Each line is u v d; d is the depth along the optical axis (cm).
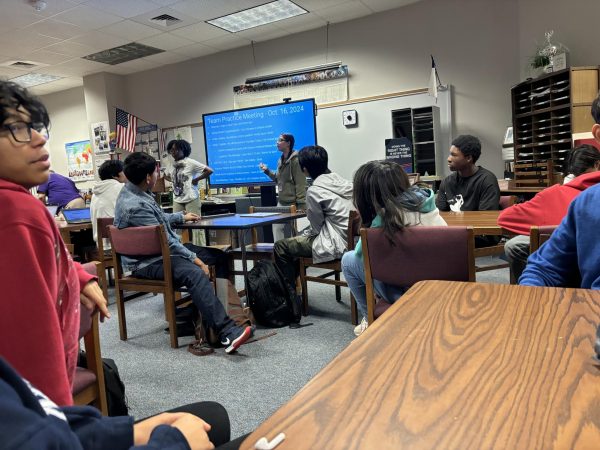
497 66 507
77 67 712
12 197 75
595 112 124
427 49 542
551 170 385
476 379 53
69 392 77
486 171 325
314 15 559
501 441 41
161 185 547
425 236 153
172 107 738
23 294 72
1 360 42
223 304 256
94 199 377
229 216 337
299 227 621
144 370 226
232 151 578
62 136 875
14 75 738
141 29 565
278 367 221
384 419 45
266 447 41
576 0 441
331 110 601
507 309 78
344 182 287
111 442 60
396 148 520
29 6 474
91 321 122
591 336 65
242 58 665
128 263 264
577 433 42
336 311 305
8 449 37
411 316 77
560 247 114
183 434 61
